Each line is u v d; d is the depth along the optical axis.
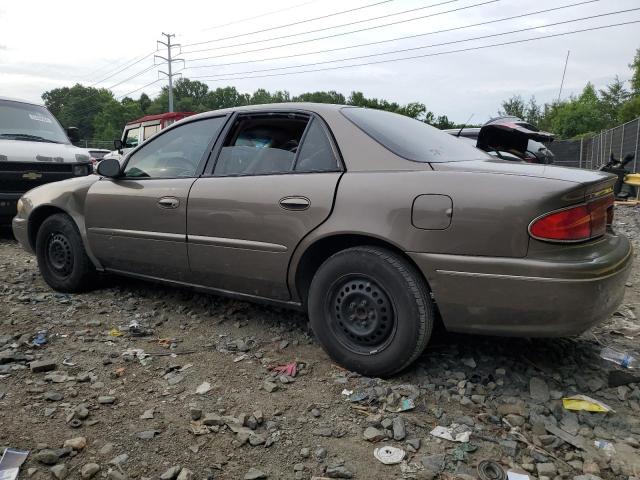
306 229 3.05
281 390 2.84
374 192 2.85
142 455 2.26
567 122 53.09
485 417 2.55
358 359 2.95
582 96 61.66
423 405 2.67
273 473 2.17
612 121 53.75
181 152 3.90
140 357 3.24
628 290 4.92
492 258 2.54
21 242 4.91
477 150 3.64
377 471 2.18
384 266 2.79
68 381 2.92
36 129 8.14
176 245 3.69
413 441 2.35
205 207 3.50
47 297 4.45
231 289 3.55
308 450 2.30
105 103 96.88
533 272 2.46
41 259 4.66
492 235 2.54
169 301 4.34
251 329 3.72
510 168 2.81
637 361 3.19
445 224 2.63
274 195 3.19
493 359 3.16
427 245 2.67
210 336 3.61
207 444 2.35
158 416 2.57
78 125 102.31
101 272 4.48
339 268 2.95
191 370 3.08
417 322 2.75
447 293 2.65
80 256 4.39
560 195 2.47
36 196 4.75
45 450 2.26
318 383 2.91
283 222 3.14
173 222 3.68
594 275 2.46
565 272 2.43
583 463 2.24
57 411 2.59
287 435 2.42
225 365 3.15
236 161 3.54
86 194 4.34
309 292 3.12
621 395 2.78
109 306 4.21
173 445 2.34
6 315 3.97
